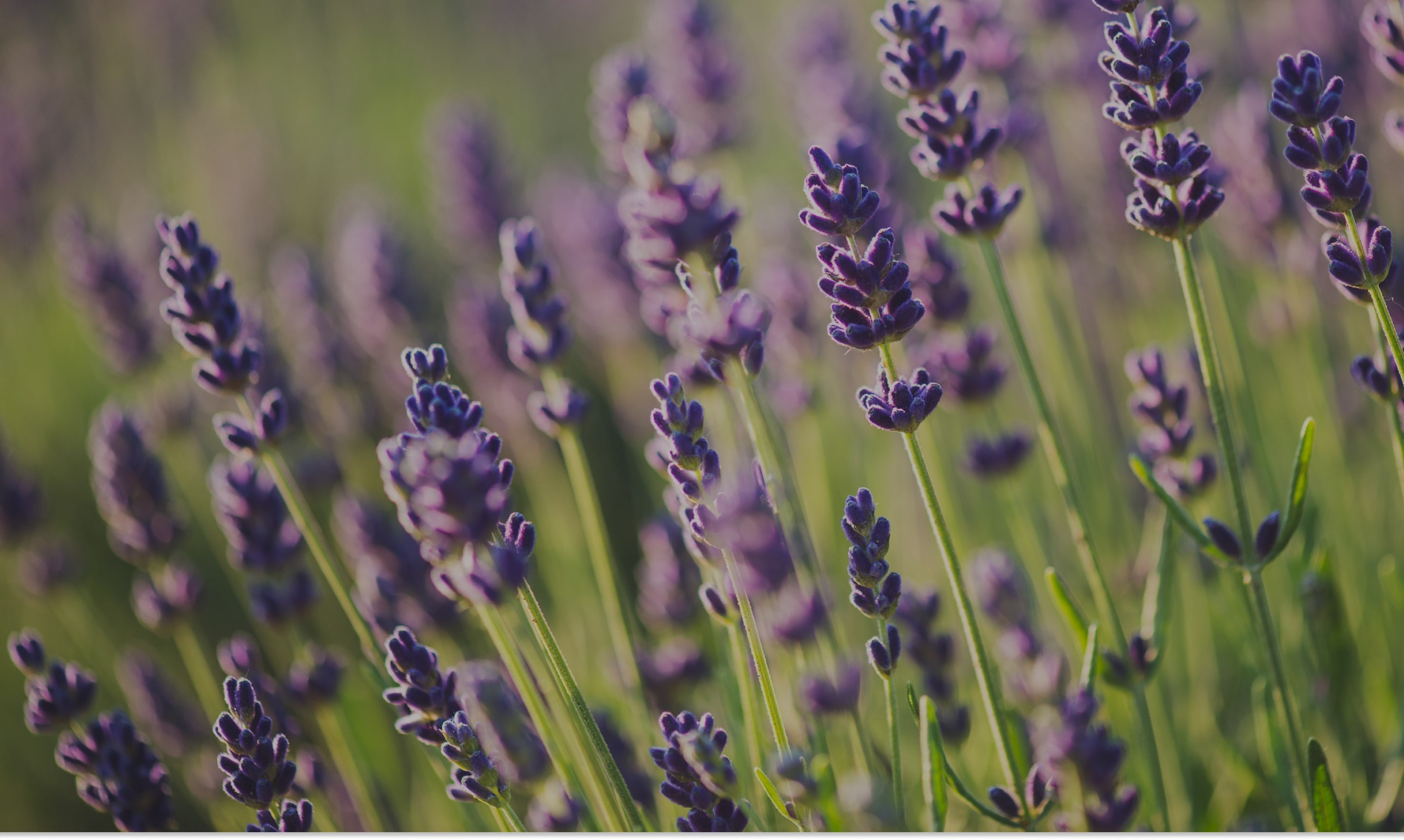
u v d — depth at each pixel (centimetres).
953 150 79
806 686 76
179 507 95
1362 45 100
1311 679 85
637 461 126
